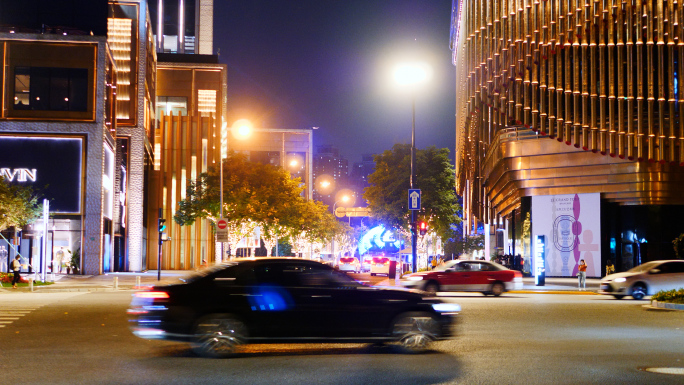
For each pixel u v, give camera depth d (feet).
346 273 40.55
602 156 142.72
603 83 124.57
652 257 150.51
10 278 109.50
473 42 155.12
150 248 217.15
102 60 152.66
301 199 175.94
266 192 163.73
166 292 37.76
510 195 169.37
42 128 149.89
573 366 34.88
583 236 147.54
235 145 357.61
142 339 44.29
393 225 183.83
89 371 33.01
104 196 157.38
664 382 30.66
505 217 211.61
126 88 192.34
